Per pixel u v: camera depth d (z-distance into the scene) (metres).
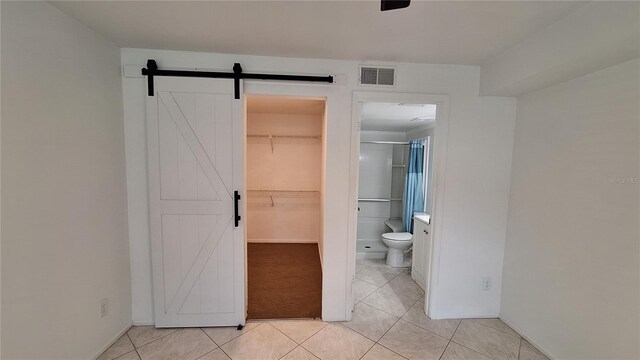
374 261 3.88
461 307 2.41
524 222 2.17
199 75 2.02
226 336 2.11
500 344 2.08
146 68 2.00
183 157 2.07
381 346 2.03
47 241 1.46
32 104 1.37
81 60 1.66
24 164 1.33
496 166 2.30
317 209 4.72
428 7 1.41
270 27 1.67
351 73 2.18
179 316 2.17
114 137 1.95
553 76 1.73
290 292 2.90
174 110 2.03
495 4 1.37
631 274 1.47
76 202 1.64
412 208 4.00
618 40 1.24
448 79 2.23
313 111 4.21
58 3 1.43
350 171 2.24
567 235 1.82
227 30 1.72
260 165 4.60
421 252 3.05
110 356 1.86
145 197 2.12
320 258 3.94
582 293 1.72
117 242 2.00
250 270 3.50
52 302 1.49
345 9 1.45
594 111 1.65
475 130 2.27
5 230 1.25
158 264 2.12
